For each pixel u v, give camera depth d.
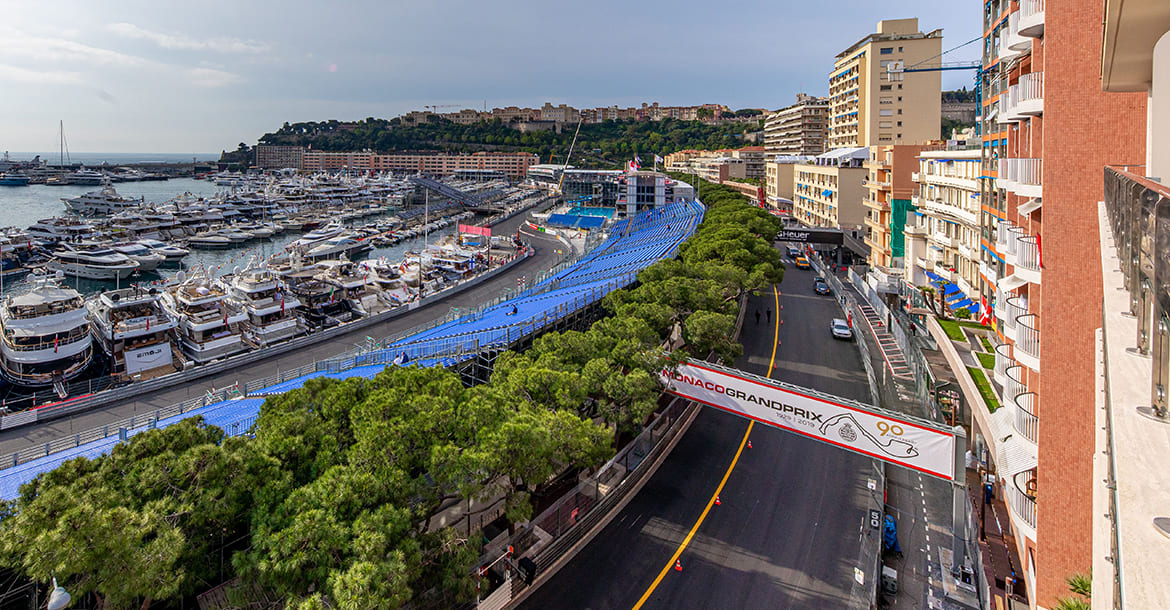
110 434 42.72
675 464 41.50
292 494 22.12
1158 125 16.64
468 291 106.69
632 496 37.56
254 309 80.50
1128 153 22.75
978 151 61.19
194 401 53.31
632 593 29.41
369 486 23.22
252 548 23.70
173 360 73.88
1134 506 6.67
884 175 94.69
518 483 35.22
